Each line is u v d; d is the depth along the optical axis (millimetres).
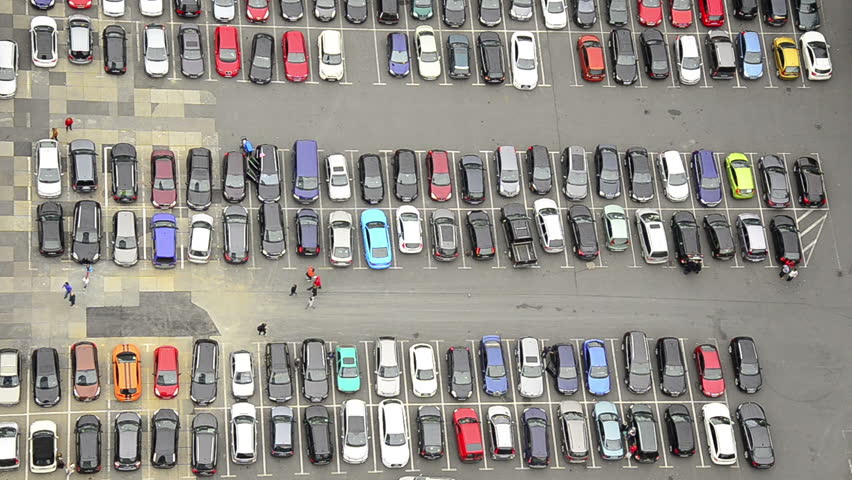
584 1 137375
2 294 120562
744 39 138750
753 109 138125
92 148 124750
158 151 125812
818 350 130125
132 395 118250
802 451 126312
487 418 122438
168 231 122750
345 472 119688
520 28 137500
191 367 120625
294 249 125688
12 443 114688
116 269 122562
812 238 134000
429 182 129375
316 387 120500
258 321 123312
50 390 117125
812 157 136875
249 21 133125
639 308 128875
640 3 139125
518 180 130500
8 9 130000
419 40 133875
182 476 117625
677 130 136250
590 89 136250
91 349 118625
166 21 132000
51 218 121750
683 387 125188
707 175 132500
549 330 127000
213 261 124188
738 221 132250
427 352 122688
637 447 122000
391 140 131625
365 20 135000
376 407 122062
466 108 133875
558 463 122375
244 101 130375
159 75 129125
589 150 134125
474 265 127812
